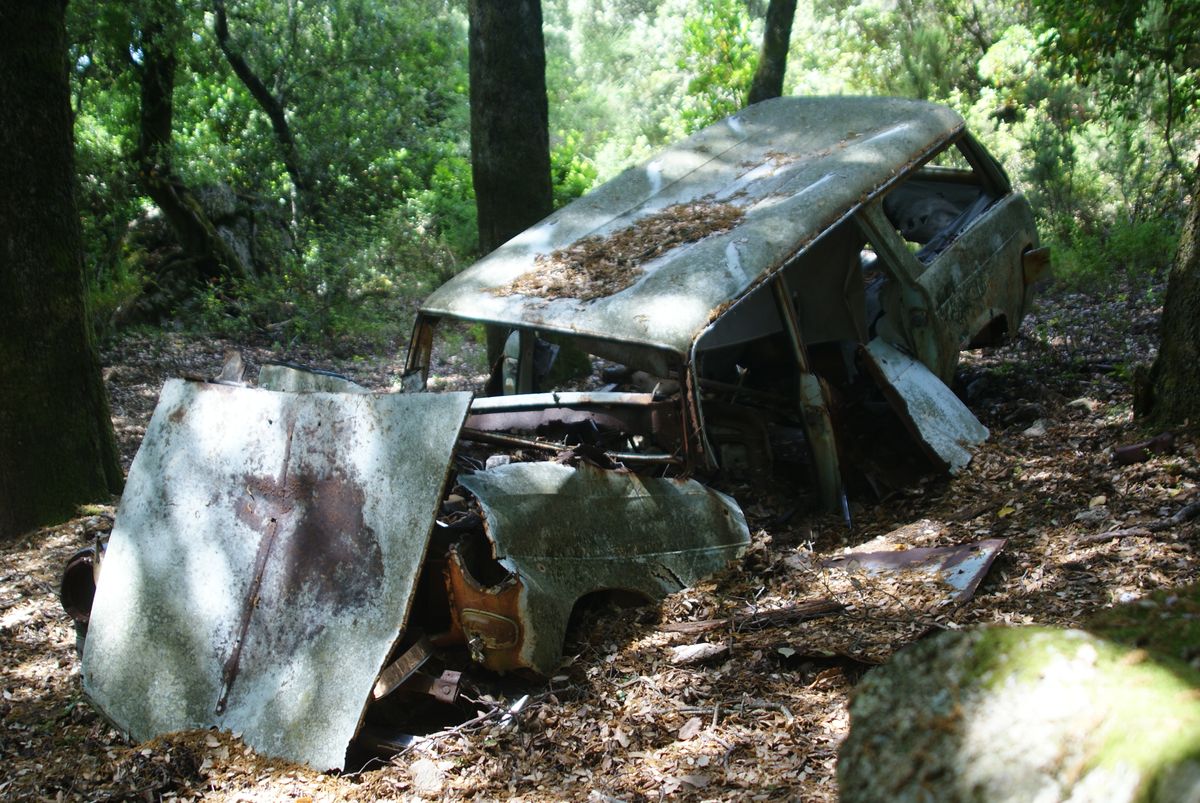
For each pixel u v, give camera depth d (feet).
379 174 62.75
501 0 29.07
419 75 69.21
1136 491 16.49
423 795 11.23
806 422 18.37
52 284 22.82
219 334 46.52
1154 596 3.43
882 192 19.43
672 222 19.33
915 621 13.62
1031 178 43.47
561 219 20.68
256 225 55.98
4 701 14.85
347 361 42.83
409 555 12.20
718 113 54.39
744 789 10.42
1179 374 18.10
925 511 18.12
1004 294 22.59
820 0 71.31
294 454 13.32
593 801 10.60
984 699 3.16
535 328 17.03
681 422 16.31
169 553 13.64
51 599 18.81
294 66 60.18
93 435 23.65
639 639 14.02
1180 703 2.81
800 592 15.34
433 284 52.03
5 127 22.07
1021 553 15.28
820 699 12.19
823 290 20.36
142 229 51.96
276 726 12.13
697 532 15.85
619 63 89.56
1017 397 22.90
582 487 14.38
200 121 60.44
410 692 12.76
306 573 12.75
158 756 12.08
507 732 12.21
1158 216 40.40
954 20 60.95
